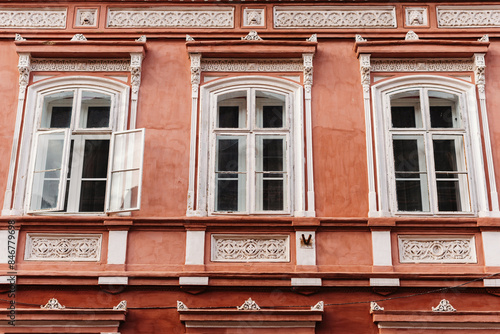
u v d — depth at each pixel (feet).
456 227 31.91
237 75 35.32
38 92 35.12
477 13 36.78
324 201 32.83
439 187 33.27
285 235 32.22
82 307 30.83
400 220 31.91
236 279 30.94
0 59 35.78
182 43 36.29
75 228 32.27
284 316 30.19
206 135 34.24
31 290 31.14
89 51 35.22
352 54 35.86
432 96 35.04
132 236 32.17
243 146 34.27
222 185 33.63
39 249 32.07
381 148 33.83
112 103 34.86
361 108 34.63
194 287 30.83
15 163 33.60
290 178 33.35
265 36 36.37
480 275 30.71
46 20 36.99
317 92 34.99
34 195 33.04
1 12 37.06
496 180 32.96
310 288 30.81
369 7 36.96
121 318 30.27
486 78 34.96
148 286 31.09
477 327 30.09
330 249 31.81
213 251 31.94
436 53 34.99
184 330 30.48
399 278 30.81
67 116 35.19
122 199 32.42
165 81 35.37
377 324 30.42
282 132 34.37
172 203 32.89
